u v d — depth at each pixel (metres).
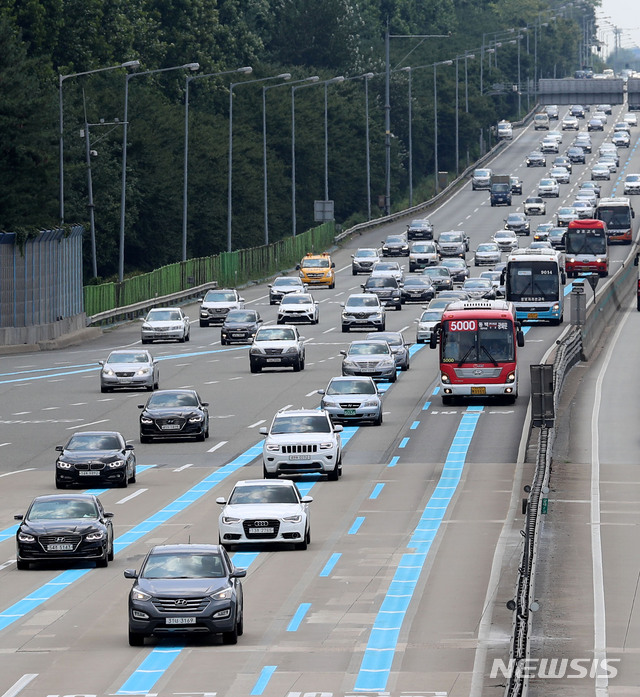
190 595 80.81
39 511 106.88
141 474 148.38
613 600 93.31
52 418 186.38
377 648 81.12
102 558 105.31
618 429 170.38
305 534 111.25
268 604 92.88
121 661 78.19
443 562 105.75
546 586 97.75
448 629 85.81
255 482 115.62
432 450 158.50
